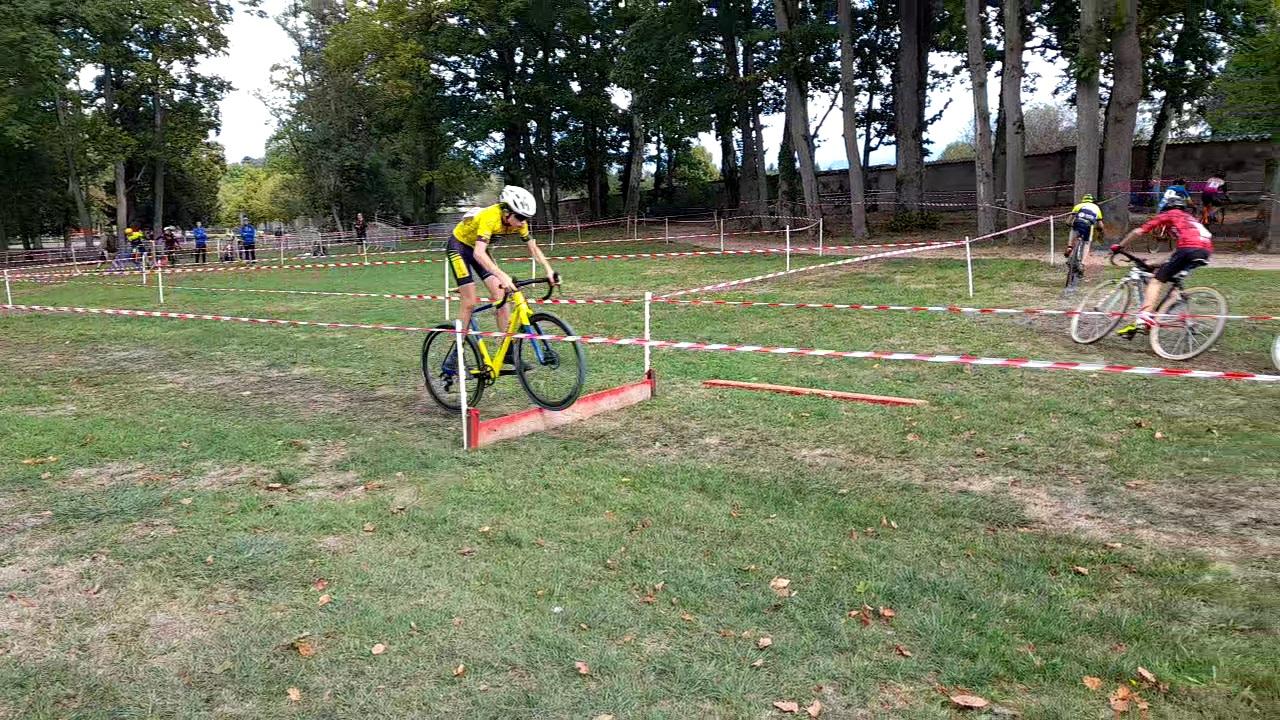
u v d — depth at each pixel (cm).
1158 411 616
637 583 370
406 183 4369
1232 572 362
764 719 272
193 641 333
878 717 272
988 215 2198
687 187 4612
